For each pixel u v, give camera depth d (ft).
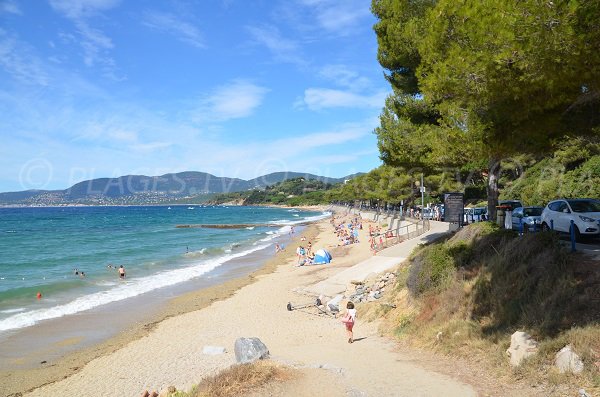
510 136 32.35
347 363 34.30
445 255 48.91
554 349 25.35
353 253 123.24
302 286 82.94
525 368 25.59
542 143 35.65
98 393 39.19
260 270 111.75
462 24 25.11
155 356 48.80
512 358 27.48
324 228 264.31
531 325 29.50
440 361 32.76
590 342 23.88
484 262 43.50
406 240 106.11
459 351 33.12
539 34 21.65
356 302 62.28
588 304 27.45
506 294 35.70
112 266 120.67
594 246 43.16
